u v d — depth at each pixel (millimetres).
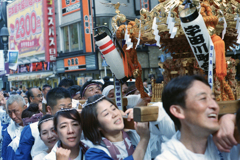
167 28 1466
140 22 1648
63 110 1731
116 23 1871
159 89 1853
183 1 1411
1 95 4660
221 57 1300
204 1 1516
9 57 9055
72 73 16062
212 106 977
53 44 16469
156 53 14234
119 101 1954
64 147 1767
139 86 2074
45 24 16109
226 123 1023
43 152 2145
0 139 3859
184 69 1646
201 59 1366
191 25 1249
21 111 3020
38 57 19031
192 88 991
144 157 1443
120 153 1508
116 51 1766
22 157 2250
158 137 1559
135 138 1702
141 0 10227
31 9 18672
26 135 2277
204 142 1050
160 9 1562
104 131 1552
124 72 1818
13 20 21469
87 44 13023
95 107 1503
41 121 2064
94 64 13977
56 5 16234
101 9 12945
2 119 4242
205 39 1285
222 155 1134
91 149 1491
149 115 1263
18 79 21516
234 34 1765
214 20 1396
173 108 1043
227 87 1524
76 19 14852
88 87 2992
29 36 19312
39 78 19453
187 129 1039
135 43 1821
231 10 1506
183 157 1032
